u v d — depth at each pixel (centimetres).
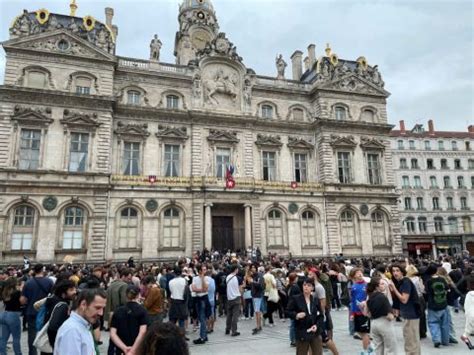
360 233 4772
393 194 5000
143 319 878
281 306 2084
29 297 1172
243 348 1426
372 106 5272
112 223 3850
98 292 618
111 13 4869
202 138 4469
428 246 7469
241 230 4456
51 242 3597
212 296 1748
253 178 4456
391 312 1011
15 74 3806
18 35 3903
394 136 8200
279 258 3894
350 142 4969
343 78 5191
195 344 1503
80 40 4084
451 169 8262
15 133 3703
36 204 3622
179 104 4538
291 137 4919
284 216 4512
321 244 4584
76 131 3916
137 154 4234
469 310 1300
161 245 3959
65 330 576
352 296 1264
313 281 1117
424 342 1441
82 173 3812
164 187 4066
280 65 5272
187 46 5788
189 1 6172
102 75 4144
